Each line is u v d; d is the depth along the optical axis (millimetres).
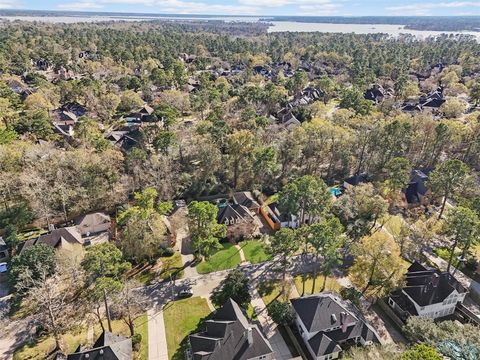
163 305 54812
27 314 53031
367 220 70125
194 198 86062
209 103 141750
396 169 80500
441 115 137625
